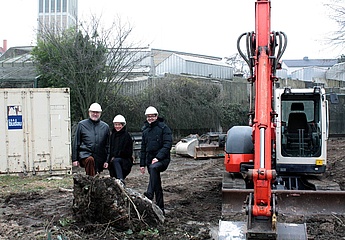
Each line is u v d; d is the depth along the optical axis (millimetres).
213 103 27859
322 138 9406
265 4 6738
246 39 7000
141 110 23844
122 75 22234
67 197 10570
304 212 8492
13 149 14219
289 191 8578
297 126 9906
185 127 26297
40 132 14375
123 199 7227
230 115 28953
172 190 11812
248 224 5598
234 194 8586
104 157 8930
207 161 19766
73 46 20641
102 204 7188
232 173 9859
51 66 20953
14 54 36594
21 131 14258
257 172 5590
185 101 26250
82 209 7352
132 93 24422
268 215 5609
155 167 8234
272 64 6734
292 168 9445
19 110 14242
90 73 20688
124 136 8797
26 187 12086
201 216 8641
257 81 6160
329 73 43438
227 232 6012
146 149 8578
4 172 14148
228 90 29812
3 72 24609
